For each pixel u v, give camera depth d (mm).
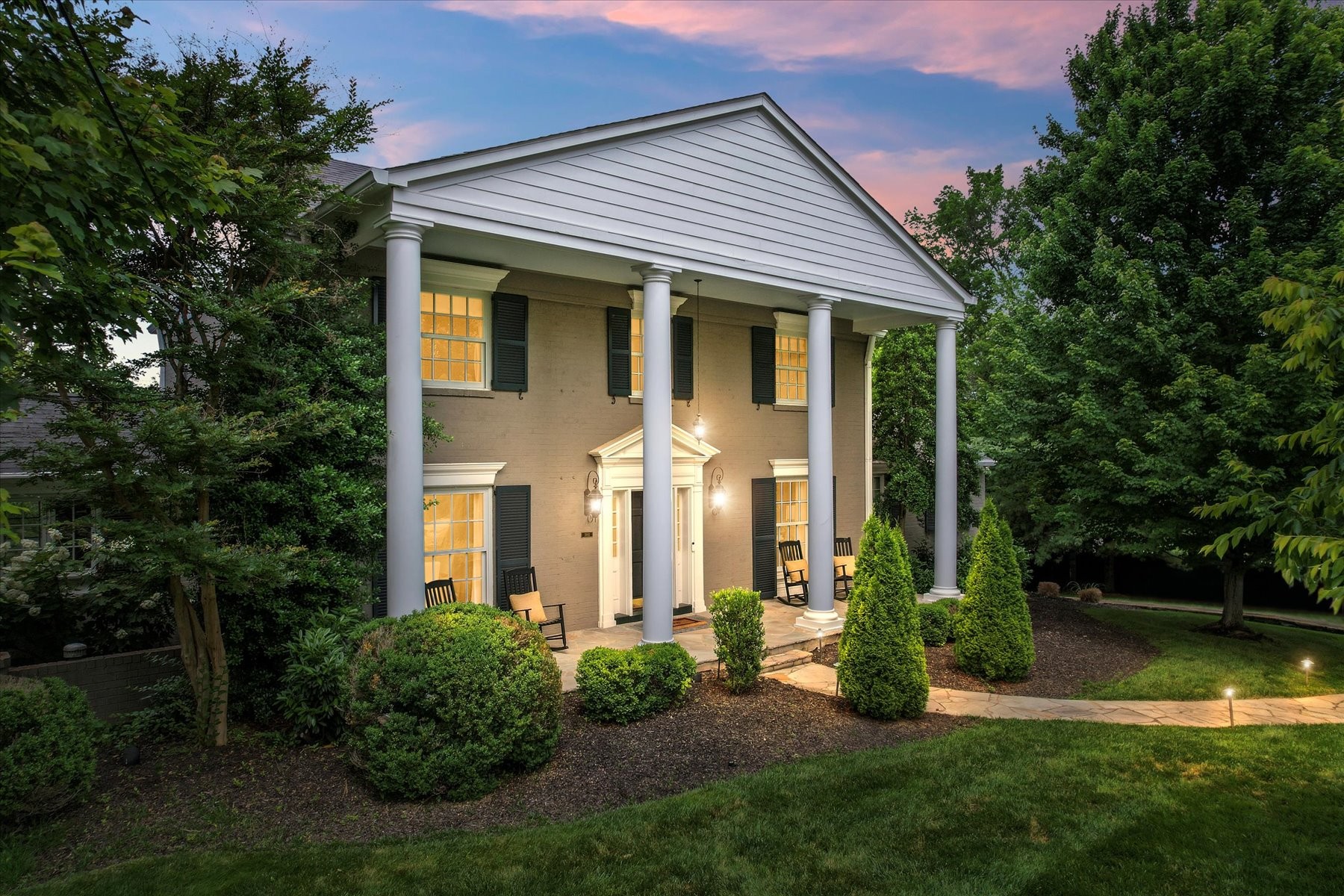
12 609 8445
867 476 16406
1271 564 13656
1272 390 10148
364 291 9516
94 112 4016
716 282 11344
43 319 4379
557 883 4848
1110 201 12945
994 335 16438
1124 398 11508
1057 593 19547
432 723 6109
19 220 3660
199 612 7664
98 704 7844
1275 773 6777
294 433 7238
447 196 8422
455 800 6051
